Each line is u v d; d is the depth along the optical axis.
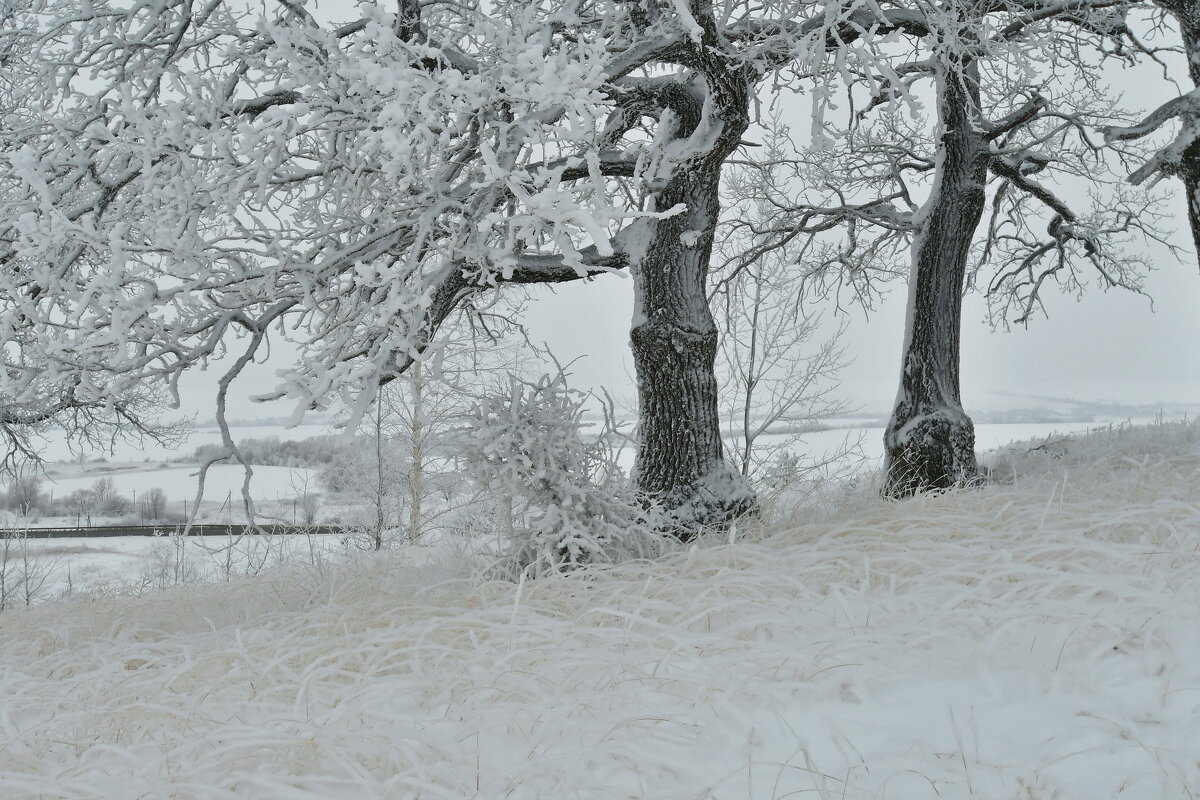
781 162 13.24
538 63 4.35
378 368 5.23
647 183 7.64
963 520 5.28
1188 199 10.15
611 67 6.43
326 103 5.11
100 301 5.01
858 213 13.01
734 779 2.63
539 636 3.95
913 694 3.09
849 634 3.63
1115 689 2.94
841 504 7.50
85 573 18.28
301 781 2.85
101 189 6.11
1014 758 2.57
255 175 5.34
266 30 4.91
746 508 7.90
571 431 6.55
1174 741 2.55
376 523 16.11
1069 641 3.32
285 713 3.52
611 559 6.52
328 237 6.12
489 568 6.31
